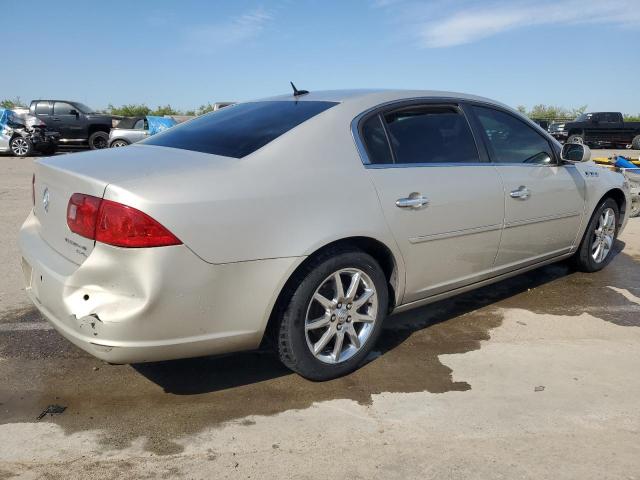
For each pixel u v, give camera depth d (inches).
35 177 122.4
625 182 203.6
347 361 119.9
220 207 97.7
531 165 159.5
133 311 92.8
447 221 131.9
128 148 124.3
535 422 104.5
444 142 138.6
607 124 992.2
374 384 118.6
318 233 107.8
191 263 95.2
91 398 111.0
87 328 94.1
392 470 90.2
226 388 115.9
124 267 92.6
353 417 105.6
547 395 114.5
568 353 134.6
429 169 130.7
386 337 142.9
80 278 95.7
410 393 114.9
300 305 109.6
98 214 94.3
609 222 197.9
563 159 167.6
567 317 158.1
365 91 135.3
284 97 142.3
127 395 112.3
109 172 100.1
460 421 104.6
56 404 108.5
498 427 102.7
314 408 108.7
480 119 150.2
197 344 100.5
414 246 126.1
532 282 189.3
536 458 93.7
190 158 108.7
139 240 91.4
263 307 104.2
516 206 150.6
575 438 99.6
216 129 127.3
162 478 87.5
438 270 134.4
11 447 94.5
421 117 136.6
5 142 679.1
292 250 104.7
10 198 339.9
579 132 1008.2
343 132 119.9
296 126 116.5
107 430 100.1
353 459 92.8
